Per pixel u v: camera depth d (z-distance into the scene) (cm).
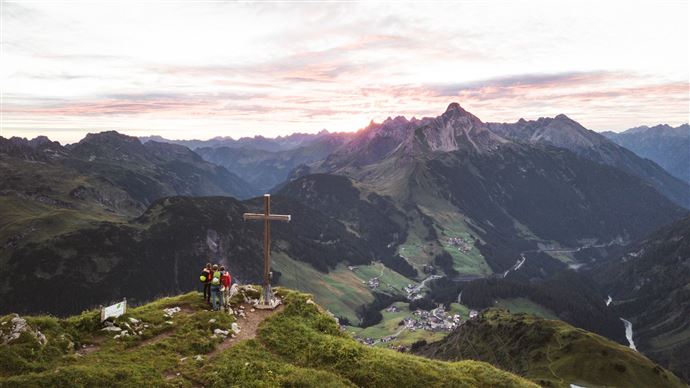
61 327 2653
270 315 3516
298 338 3188
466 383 3014
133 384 2245
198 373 2500
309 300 3909
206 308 3409
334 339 3259
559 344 18162
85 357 2453
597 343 16825
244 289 3894
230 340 3028
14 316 2525
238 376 2520
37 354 2345
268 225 3703
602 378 14988
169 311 3241
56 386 2092
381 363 2978
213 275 3406
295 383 2531
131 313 3059
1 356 2230
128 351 2614
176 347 2753
